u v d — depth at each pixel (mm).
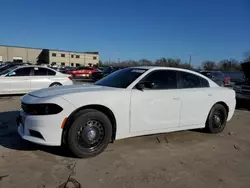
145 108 4430
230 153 4492
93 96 3961
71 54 85250
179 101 4848
